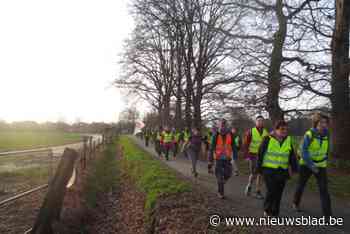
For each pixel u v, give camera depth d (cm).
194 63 2352
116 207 918
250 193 880
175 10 2073
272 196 615
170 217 593
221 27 1759
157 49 3039
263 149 621
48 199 556
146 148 3212
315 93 1283
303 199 799
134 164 1409
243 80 1462
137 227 707
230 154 816
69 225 648
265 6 1368
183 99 2809
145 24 2420
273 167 609
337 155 1220
